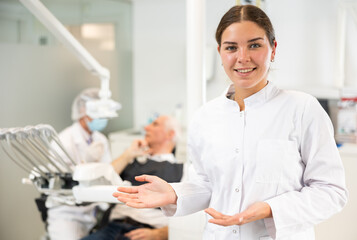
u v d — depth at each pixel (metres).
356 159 1.87
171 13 3.27
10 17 2.32
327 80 2.70
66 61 2.72
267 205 0.85
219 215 0.81
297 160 0.90
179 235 1.28
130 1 3.39
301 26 2.73
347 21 2.55
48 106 2.60
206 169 1.01
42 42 2.55
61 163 1.25
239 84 0.88
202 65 1.19
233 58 0.86
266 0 2.73
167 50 3.32
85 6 2.93
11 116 2.35
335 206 0.87
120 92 3.33
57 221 1.99
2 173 2.23
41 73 2.54
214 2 2.91
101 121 2.34
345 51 2.58
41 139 1.18
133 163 2.05
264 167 0.90
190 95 1.21
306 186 0.92
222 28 0.88
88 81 2.93
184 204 0.99
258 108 0.94
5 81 2.30
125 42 3.37
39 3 1.19
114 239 1.78
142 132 3.13
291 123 0.90
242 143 0.94
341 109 2.36
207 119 1.02
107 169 1.30
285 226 0.85
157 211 1.89
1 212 2.24
